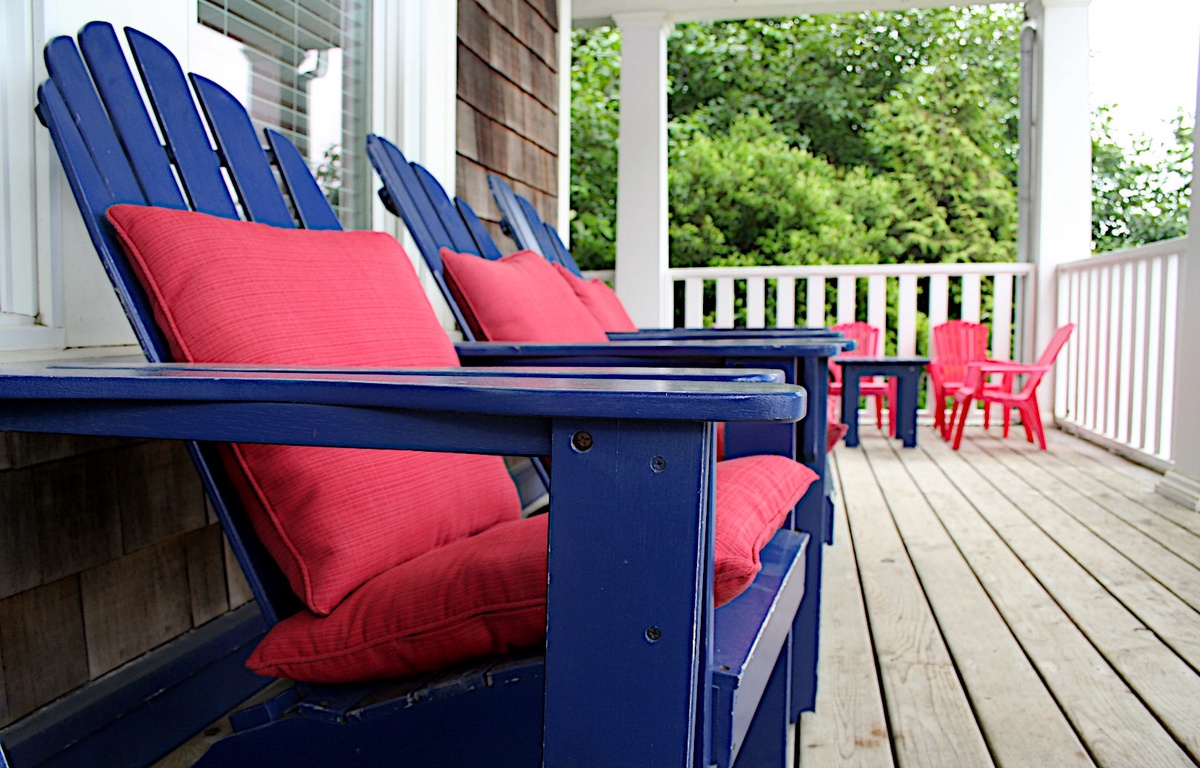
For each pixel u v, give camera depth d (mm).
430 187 2307
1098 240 9531
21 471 1209
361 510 1027
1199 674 1699
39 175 1339
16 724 1201
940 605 2109
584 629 681
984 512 3127
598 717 679
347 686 970
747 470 1218
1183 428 3314
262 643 977
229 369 851
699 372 772
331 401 729
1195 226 3248
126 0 1500
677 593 660
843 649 1840
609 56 8891
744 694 839
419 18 2559
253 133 1525
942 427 5000
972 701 1592
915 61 9000
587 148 8891
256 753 958
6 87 1301
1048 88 4977
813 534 1576
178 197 1286
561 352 1688
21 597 1215
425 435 720
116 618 1380
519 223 2969
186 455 1540
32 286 1341
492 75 3193
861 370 4707
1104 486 3609
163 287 1073
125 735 1363
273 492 1013
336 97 2303
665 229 5180
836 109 9031
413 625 912
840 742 1445
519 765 880
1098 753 1400
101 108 1219
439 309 2670
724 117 9195
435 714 900
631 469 666
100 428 818
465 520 1200
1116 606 2096
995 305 5285
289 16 2094
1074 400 5109
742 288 8805
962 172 8906
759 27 9125
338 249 1297
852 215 8945
